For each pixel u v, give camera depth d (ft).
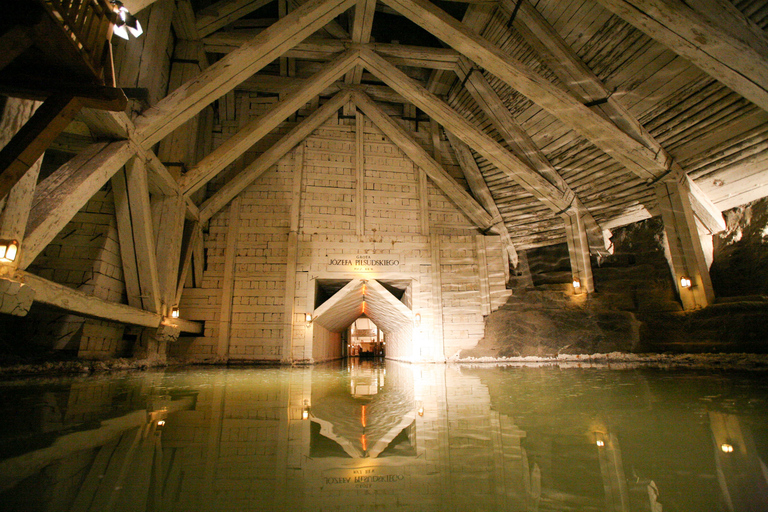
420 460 6.84
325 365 40.93
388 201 44.50
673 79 27.12
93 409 10.65
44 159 26.96
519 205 44.37
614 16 25.91
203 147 39.99
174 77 32.94
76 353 24.34
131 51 26.73
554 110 30.27
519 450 7.32
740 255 33.58
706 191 33.37
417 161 44.14
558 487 5.42
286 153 43.24
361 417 10.80
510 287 46.57
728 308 28.81
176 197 30.27
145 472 5.81
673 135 30.37
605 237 42.50
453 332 42.68
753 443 7.28
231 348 38.75
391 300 42.83
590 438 7.93
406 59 36.52
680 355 29.17
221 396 14.39
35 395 12.60
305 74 43.83
